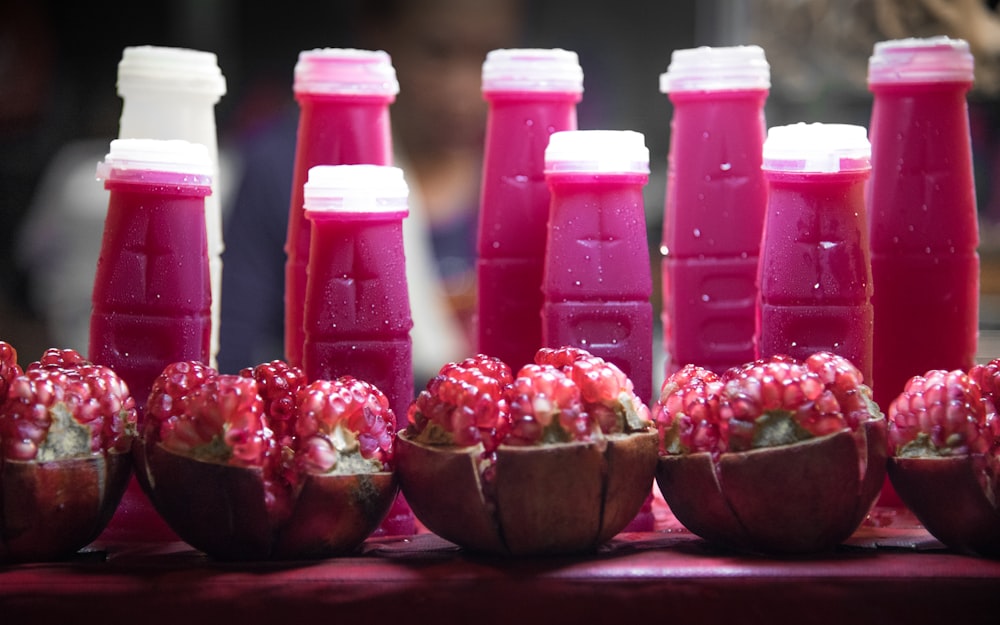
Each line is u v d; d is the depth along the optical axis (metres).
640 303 0.89
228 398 0.82
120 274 0.88
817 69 1.28
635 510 0.84
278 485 0.83
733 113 0.93
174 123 0.93
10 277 1.35
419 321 1.24
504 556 0.84
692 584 0.82
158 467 0.83
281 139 1.19
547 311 0.89
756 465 0.82
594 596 0.82
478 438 0.83
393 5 1.27
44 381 0.83
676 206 0.94
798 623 0.82
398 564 0.83
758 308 0.90
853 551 0.85
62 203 1.34
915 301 0.92
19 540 0.83
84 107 1.46
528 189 0.93
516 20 1.33
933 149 0.92
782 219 0.88
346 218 0.88
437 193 1.30
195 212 0.89
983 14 1.21
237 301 1.18
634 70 1.53
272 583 0.82
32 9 1.43
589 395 0.83
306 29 1.50
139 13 1.48
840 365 0.84
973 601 0.82
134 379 0.88
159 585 0.82
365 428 0.84
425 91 1.29
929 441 0.85
